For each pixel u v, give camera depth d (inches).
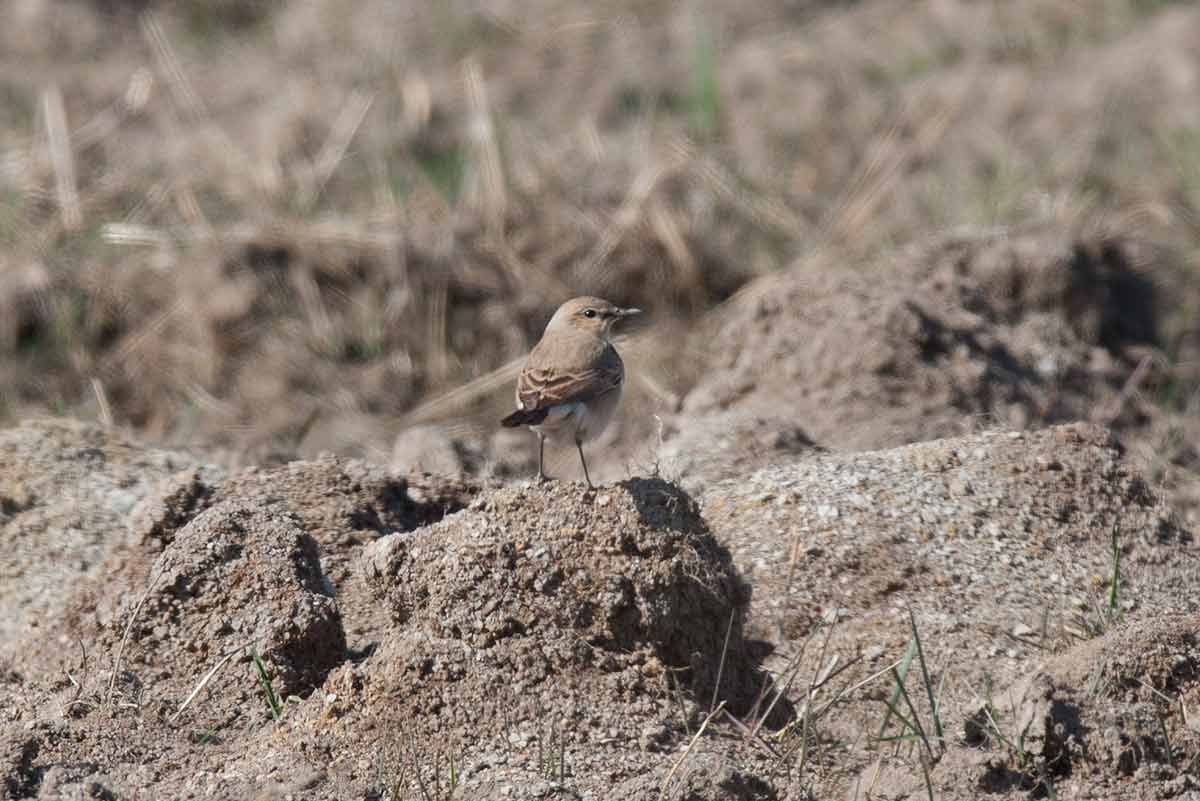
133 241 713.6
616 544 344.5
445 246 690.8
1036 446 427.8
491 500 353.4
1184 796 313.3
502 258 694.5
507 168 761.6
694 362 638.5
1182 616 357.7
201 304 676.7
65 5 973.8
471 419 631.8
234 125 838.5
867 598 386.3
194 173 773.3
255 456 520.7
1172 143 777.6
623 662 339.3
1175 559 404.8
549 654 335.3
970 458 426.9
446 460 528.4
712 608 352.5
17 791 319.3
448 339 671.8
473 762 319.9
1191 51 869.8
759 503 415.8
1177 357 618.5
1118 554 399.2
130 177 773.3
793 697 358.9
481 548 344.2
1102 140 792.3
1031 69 882.8
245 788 312.2
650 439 525.3
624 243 703.7
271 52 951.0
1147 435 551.8
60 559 431.5
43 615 408.8
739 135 825.5
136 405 646.5
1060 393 551.5
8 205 743.1
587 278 693.9
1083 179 747.4
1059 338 576.4
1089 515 411.5
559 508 349.4
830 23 971.9
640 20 979.3
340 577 405.1
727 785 307.7
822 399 518.3
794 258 713.6
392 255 685.3
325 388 649.6
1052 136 802.2
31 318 679.1
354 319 673.6
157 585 367.2
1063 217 689.0
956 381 521.7
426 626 344.2
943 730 342.3
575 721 327.3
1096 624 379.2
